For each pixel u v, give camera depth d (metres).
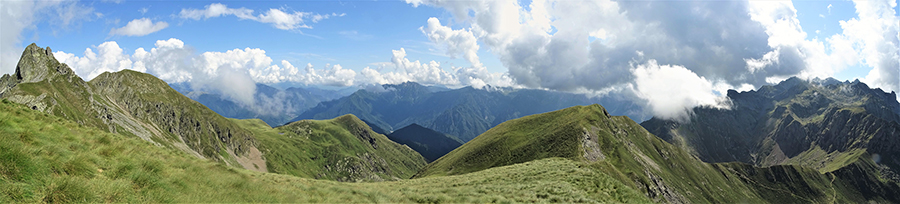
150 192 14.71
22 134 15.19
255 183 23.50
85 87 189.88
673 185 168.25
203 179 19.41
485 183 53.31
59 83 172.62
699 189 194.50
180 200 15.14
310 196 24.81
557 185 46.69
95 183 13.37
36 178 12.12
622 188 53.59
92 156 16.16
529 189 43.25
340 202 25.11
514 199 35.78
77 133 20.67
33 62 177.75
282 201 20.52
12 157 12.02
